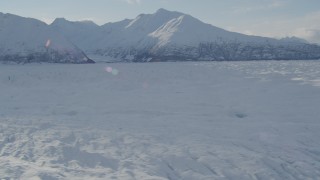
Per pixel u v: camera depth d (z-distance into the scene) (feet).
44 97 94.99
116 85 112.98
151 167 40.27
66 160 42.78
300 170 40.11
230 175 38.63
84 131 57.26
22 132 57.00
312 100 79.15
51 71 152.76
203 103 81.66
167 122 64.23
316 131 55.21
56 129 59.00
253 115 68.59
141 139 52.21
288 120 63.05
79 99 91.04
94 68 181.16
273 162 42.09
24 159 42.16
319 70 156.76
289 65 214.48
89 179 34.86
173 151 46.01
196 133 55.83
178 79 128.57
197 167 40.81
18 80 123.75
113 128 59.67
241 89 99.86
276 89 96.78
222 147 47.85
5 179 32.71
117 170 39.29
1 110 79.00
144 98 89.97
